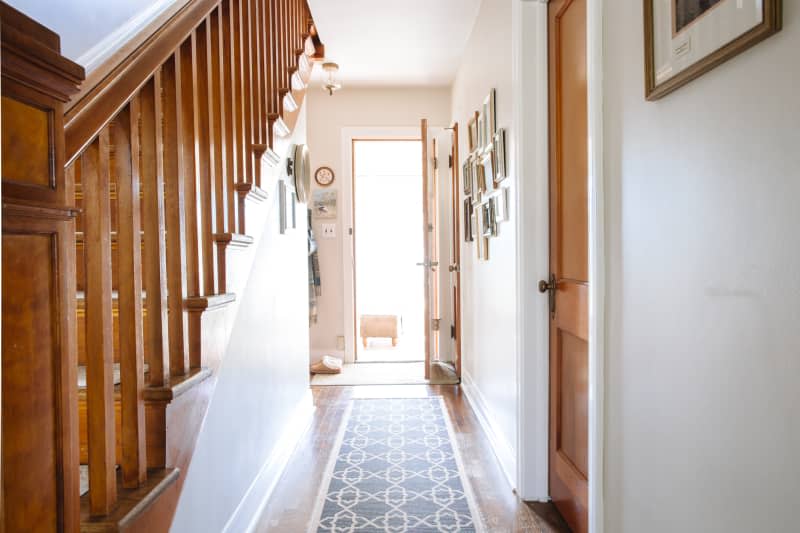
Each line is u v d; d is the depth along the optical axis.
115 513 0.99
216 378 1.56
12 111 0.66
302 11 3.27
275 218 2.56
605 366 1.36
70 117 0.86
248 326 2.09
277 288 2.62
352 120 5.05
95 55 1.16
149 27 1.22
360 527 2.05
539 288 2.20
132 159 1.10
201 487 1.59
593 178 1.38
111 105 0.96
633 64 1.20
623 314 1.26
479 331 3.46
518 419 2.28
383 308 7.34
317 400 3.91
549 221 2.21
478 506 2.22
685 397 0.99
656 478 1.11
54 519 0.75
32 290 0.71
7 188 0.65
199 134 1.55
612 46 1.31
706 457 0.93
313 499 2.30
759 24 0.76
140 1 1.36
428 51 4.08
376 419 3.46
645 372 1.15
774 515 0.76
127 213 1.10
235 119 1.87
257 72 2.11
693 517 0.97
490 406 3.08
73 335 0.79
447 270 5.00
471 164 3.67
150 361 1.22
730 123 0.86
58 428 0.75
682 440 1.01
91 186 0.98
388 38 3.83
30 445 0.70
